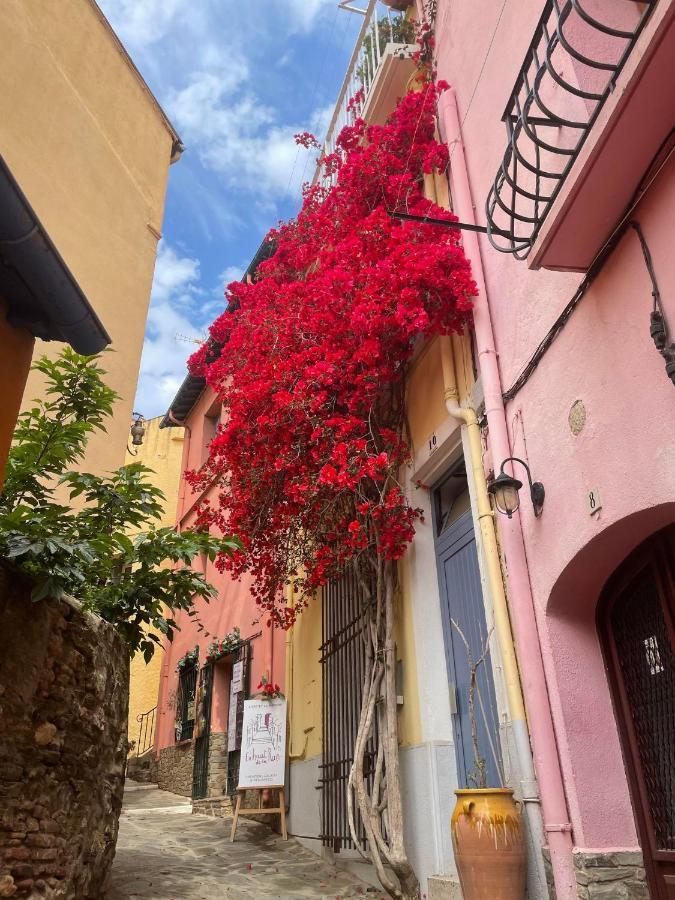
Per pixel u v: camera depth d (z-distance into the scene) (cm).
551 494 399
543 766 371
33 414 457
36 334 348
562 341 400
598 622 402
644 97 295
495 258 507
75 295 329
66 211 759
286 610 694
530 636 400
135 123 921
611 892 338
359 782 517
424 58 700
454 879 445
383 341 559
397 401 645
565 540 382
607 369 357
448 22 662
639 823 356
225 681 1094
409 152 635
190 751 1148
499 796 381
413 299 503
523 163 354
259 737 781
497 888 359
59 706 379
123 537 441
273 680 882
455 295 507
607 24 396
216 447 619
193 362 786
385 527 562
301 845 706
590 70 388
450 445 554
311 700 757
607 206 339
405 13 779
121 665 478
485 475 481
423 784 509
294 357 573
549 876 358
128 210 864
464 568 532
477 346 501
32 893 339
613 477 346
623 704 378
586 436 370
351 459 534
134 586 464
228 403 644
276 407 559
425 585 568
